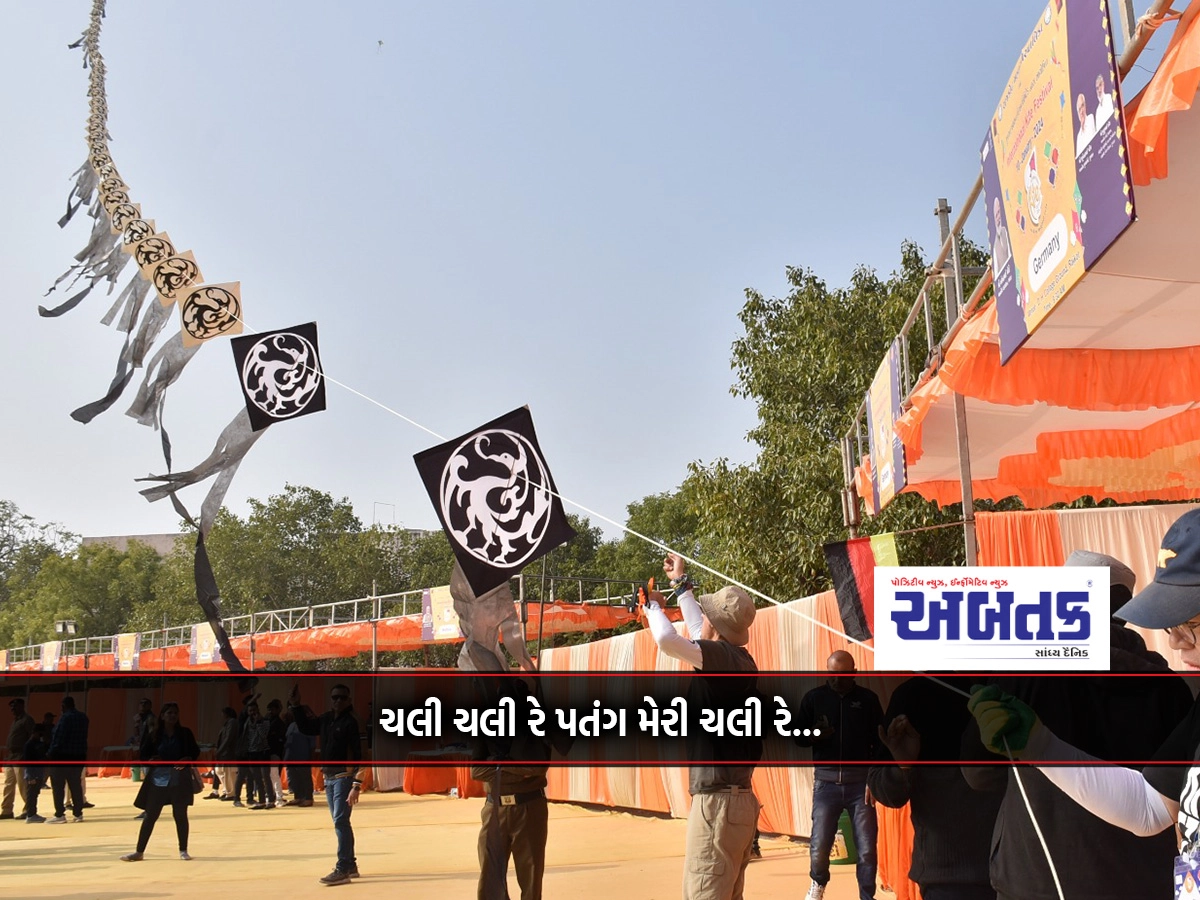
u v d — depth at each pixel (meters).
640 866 10.07
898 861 7.21
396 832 14.75
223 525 63.16
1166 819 2.29
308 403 6.74
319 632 25.64
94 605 79.00
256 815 17.81
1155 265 5.43
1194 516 2.18
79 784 17.19
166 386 7.24
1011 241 4.84
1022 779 2.72
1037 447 9.68
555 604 20.08
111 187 7.86
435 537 59.72
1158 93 3.35
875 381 9.24
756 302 18.45
